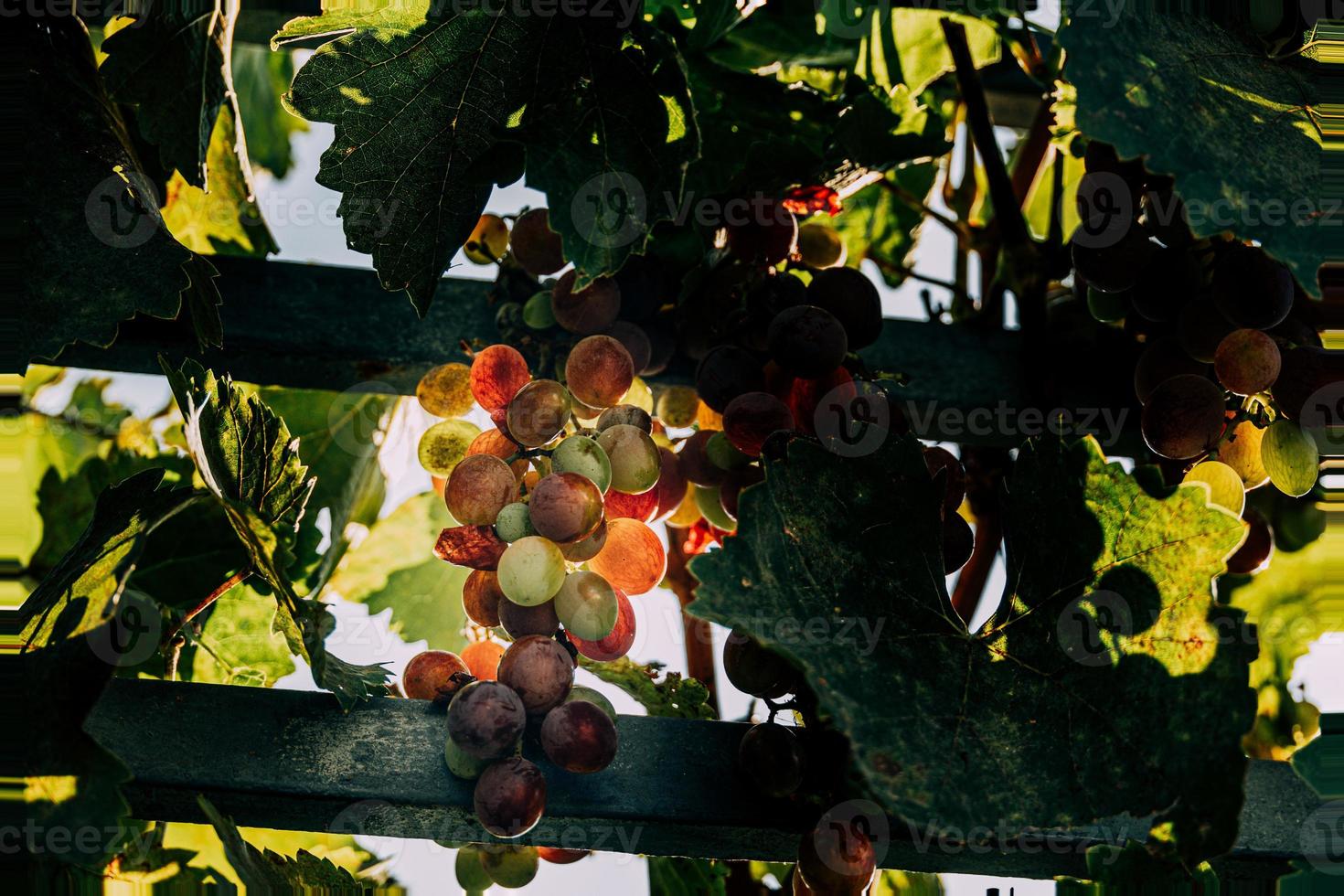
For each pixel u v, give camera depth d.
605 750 1.36
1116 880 1.47
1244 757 1.32
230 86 1.76
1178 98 1.45
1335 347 1.68
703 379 1.58
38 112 1.52
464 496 1.44
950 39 1.99
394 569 2.25
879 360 1.88
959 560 1.52
